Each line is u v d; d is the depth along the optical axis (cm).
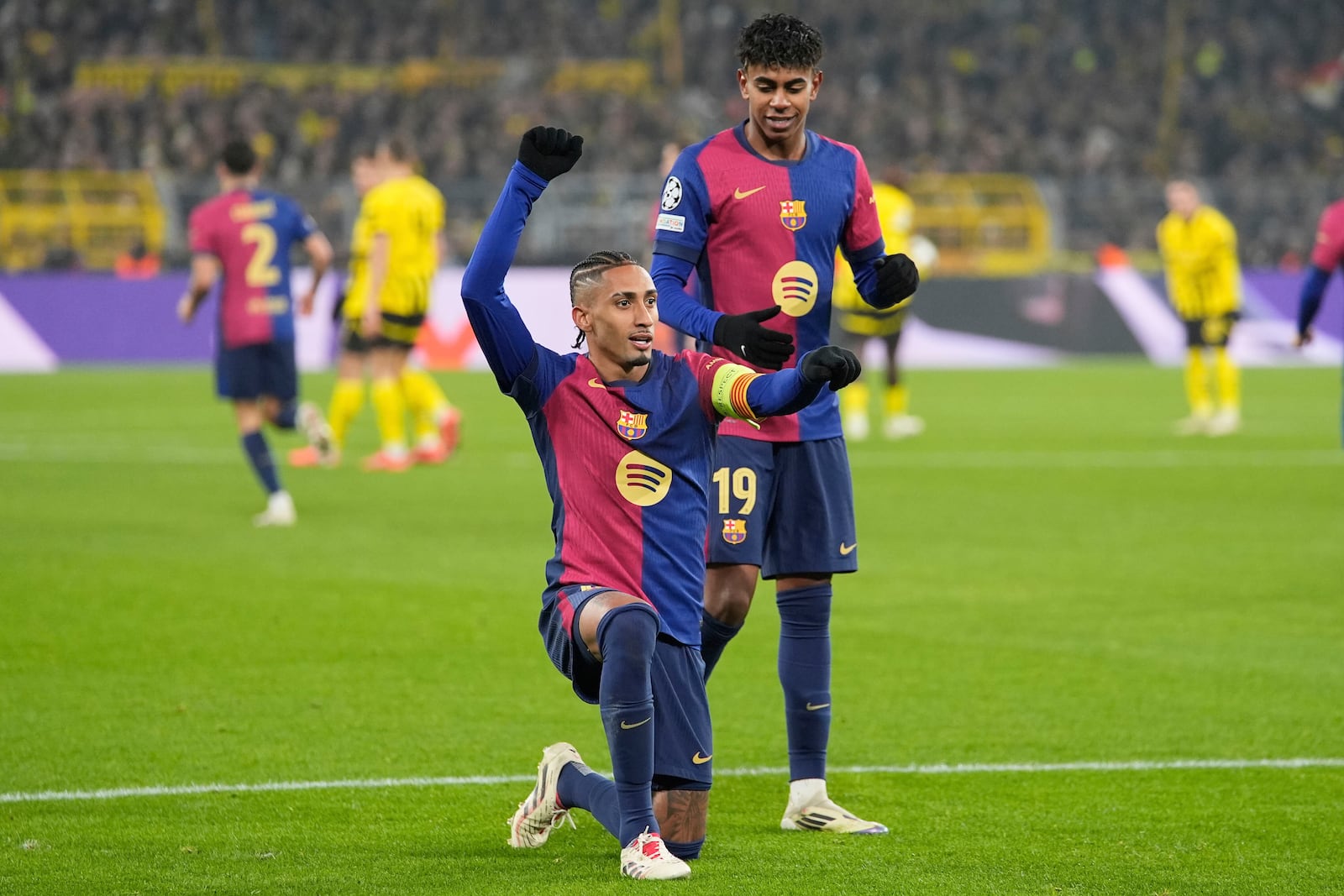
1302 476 4484
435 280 8981
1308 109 12862
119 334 8800
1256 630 2580
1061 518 3756
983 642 2497
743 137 1723
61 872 1442
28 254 9662
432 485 4347
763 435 1675
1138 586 2941
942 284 9331
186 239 9812
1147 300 9544
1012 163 11794
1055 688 2216
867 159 11650
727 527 1666
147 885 1406
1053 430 5762
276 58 12312
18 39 11538
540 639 2517
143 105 11019
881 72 12700
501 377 1462
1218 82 13000
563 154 1445
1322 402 6856
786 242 1703
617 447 1452
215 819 1627
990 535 3522
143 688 2191
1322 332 9531
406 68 12300
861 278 1783
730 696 2202
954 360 9256
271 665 2328
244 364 3678
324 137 11219
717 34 12738
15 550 3269
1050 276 9456
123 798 1697
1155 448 5172
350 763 1841
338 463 4831
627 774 1406
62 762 1831
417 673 2286
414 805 1683
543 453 1491
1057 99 12569
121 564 3123
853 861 1488
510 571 3091
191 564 3134
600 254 1478
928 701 2147
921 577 3039
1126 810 1670
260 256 3691
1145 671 2311
